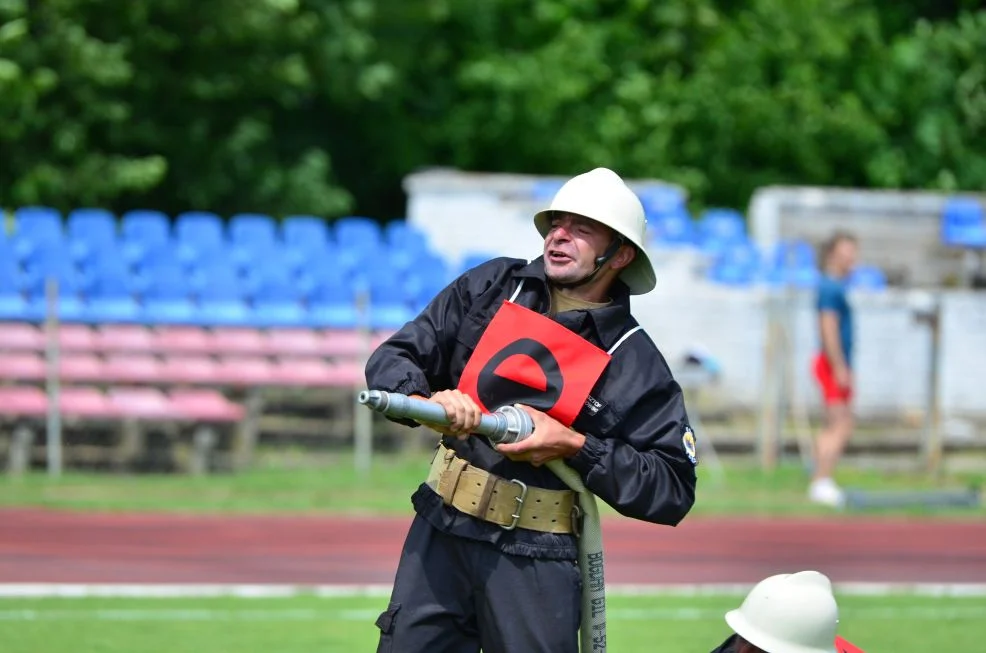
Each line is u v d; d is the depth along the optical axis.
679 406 19.31
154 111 91.12
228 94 91.44
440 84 104.75
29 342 57.44
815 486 56.84
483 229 80.25
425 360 19.59
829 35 108.31
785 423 67.56
